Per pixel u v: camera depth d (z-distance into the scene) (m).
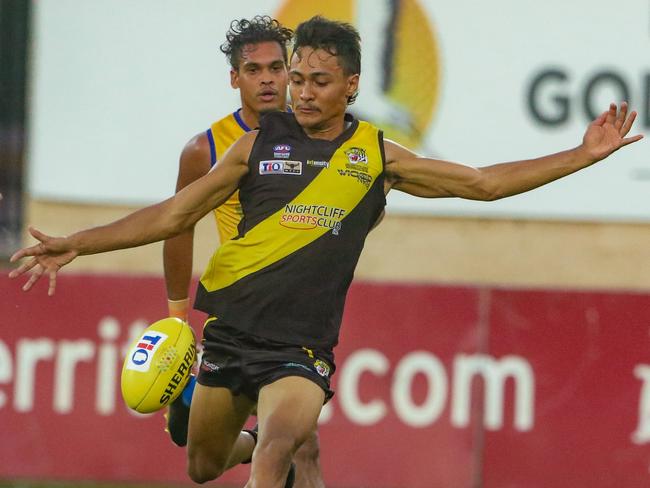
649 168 32.56
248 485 15.20
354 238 16.20
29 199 33.94
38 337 28.47
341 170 16.14
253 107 19.28
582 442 27.64
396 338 28.05
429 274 33.84
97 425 28.25
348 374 28.03
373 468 27.83
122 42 33.34
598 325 27.75
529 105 32.72
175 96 33.31
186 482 28.06
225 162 16.39
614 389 27.64
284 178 16.16
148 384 17.12
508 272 33.66
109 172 33.56
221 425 17.11
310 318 16.23
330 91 16.05
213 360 16.70
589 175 32.88
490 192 16.19
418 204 33.66
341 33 16.14
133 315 28.44
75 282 28.56
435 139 32.91
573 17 32.53
